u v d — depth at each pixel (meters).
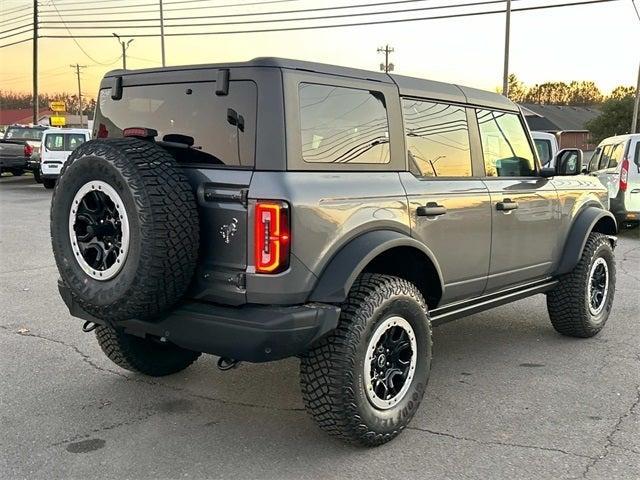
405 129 3.96
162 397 4.33
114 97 3.99
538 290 5.27
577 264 5.48
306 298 3.27
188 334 3.32
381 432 3.57
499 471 3.35
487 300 4.75
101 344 4.44
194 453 3.54
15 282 7.83
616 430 3.85
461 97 4.46
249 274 3.18
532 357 5.23
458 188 4.25
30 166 22.52
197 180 3.33
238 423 3.93
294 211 3.15
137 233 3.08
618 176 11.98
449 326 6.16
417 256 3.92
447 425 3.92
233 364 3.42
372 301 3.46
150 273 3.09
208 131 3.43
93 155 3.22
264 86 3.24
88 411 4.07
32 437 3.70
